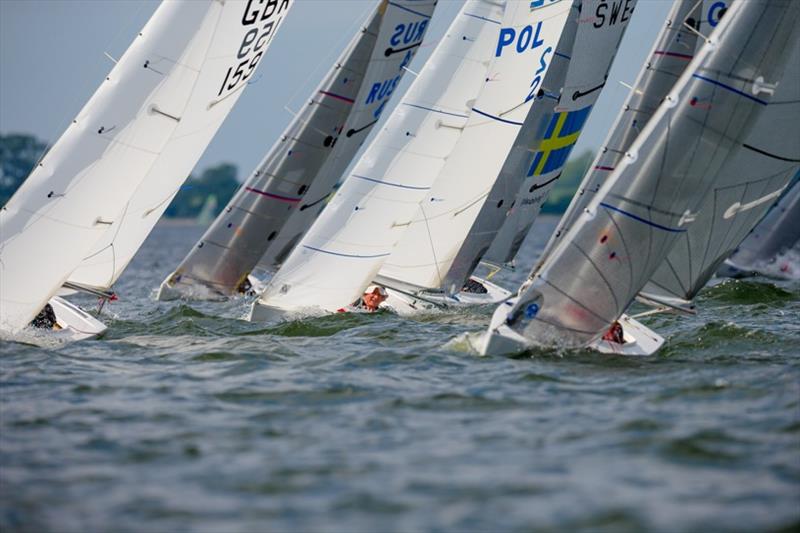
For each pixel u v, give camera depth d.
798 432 38.97
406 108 75.12
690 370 52.06
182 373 51.59
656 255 55.69
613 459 36.03
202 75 65.31
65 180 60.62
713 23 73.94
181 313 74.31
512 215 94.44
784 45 55.38
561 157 94.94
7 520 31.20
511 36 80.56
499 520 30.48
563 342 56.50
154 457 36.91
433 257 82.88
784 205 133.00
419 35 87.75
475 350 56.59
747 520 30.25
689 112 54.81
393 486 33.41
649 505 31.48
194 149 67.81
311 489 33.28
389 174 74.25
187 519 31.05
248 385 48.44
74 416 42.56
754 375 50.25
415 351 57.03
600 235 54.91
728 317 77.81
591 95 92.69
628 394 46.34
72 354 56.59
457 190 82.00
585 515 30.77
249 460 36.38
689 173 55.03
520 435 39.22
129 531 30.30
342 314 72.69
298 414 42.84
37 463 36.38
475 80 75.50
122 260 68.25
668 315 79.12
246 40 66.88
